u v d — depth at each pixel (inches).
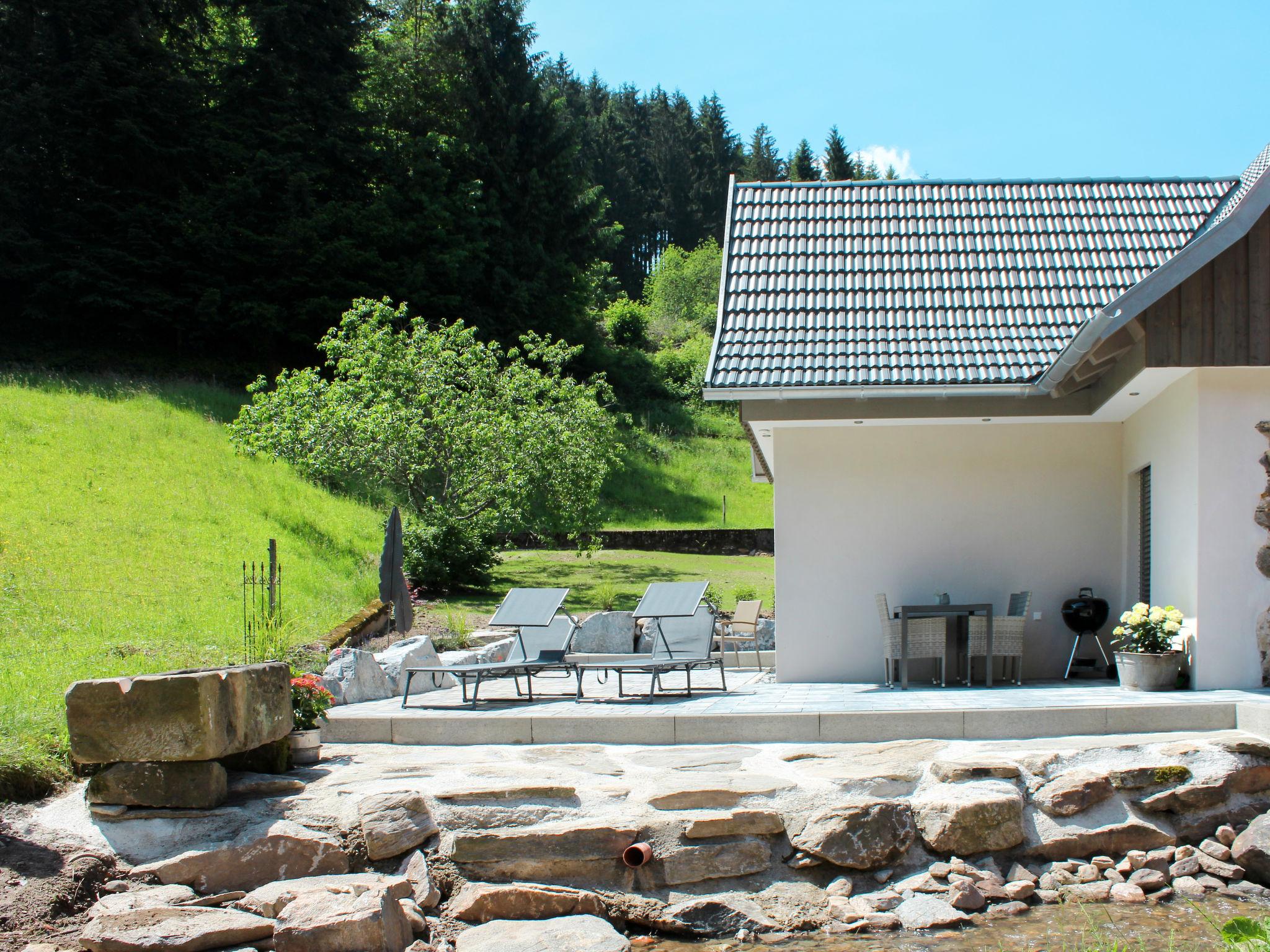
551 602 435.2
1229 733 307.0
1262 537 364.8
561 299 1914.4
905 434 456.8
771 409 431.8
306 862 262.2
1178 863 279.1
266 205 1519.4
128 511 661.9
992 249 505.4
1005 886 270.8
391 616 603.5
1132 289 344.5
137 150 1400.1
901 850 278.1
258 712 291.0
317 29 1616.6
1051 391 403.2
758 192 557.9
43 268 1315.2
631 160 3282.5
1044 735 315.9
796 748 315.6
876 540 454.3
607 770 297.1
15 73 1328.7
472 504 836.6
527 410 877.2
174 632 463.8
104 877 251.1
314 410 831.7
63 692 340.2
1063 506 453.1
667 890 266.7
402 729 343.3
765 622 629.0
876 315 462.3
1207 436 363.9
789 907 264.4
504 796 280.4
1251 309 355.3
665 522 1430.9
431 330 1615.4
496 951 236.2
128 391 1035.3
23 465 698.8
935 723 319.3
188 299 1413.6
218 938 226.7
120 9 1411.2
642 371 2103.8
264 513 745.0
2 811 267.9
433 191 1747.0
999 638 415.8
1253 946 205.6
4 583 496.7
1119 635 386.6
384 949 229.5
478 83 1936.5
